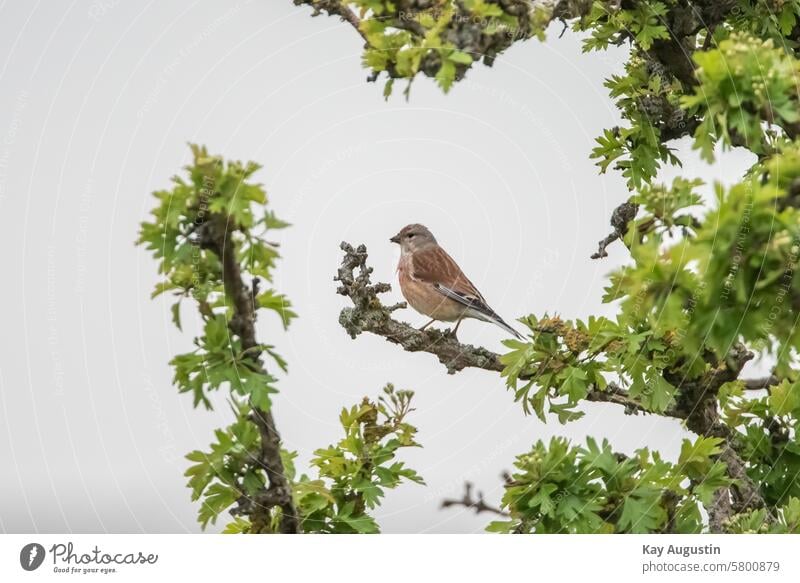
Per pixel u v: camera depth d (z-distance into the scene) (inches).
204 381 283.0
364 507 339.9
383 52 300.8
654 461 344.2
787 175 274.8
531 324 366.6
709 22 386.3
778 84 295.7
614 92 415.5
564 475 334.0
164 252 276.5
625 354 352.8
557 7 309.6
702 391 366.0
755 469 379.6
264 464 302.4
